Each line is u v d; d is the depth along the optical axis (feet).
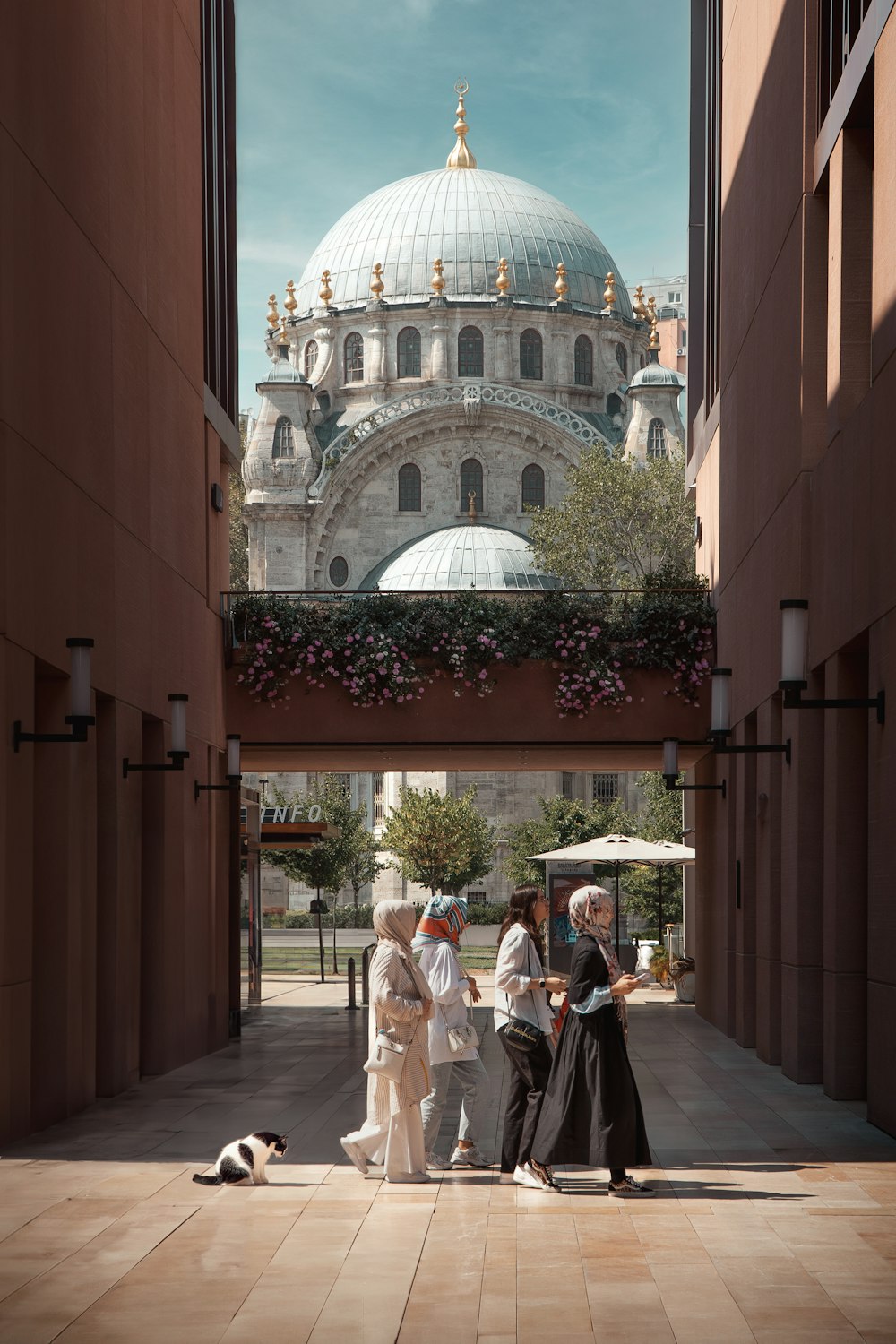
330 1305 20.01
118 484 46.16
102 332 44.37
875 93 36.22
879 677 35.01
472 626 66.13
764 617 52.85
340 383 259.80
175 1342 18.43
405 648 66.49
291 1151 33.14
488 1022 73.97
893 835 33.58
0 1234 24.57
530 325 254.88
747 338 57.62
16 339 35.45
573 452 237.45
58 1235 24.45
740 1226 24.64
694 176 83.20
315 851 142.92
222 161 70.28
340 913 216.33
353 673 66.08
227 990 63.93
